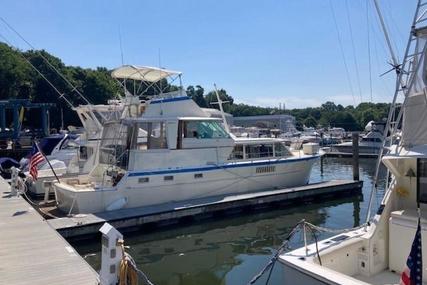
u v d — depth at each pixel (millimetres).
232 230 12547
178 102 14375
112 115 15453
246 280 8586
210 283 8531
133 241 11406
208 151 14633
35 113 52750
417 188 6012
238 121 63562
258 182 15938
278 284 8266
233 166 15141
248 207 14625
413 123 5828
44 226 9375
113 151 13727
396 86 5930
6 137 34500
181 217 12828
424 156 5379
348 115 88625
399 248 5871
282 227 12961
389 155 5777
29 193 15805
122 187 12734
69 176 15672
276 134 29031
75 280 6051
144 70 14320
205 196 14508
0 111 35688
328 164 33094
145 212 12250
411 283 4219
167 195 13648
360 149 39094
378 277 5832
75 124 54562
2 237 8430
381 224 6031
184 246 11039
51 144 22531
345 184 17906
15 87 51344
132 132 13180
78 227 10891
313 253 5441
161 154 13531
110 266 4941
